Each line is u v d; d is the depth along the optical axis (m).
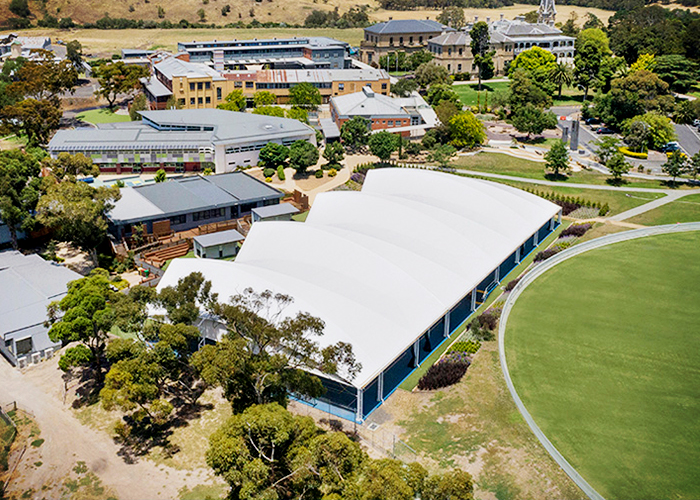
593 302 99.31
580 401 74.44
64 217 100.75
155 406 65.50
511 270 110.94
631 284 105.56
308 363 64.31
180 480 62.44
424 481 50.53
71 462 64.75
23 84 185.75
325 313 75.69
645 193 148.50
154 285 102.38
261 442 56.69
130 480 62.38
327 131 183.75
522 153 177.00
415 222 104.75
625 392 76.38
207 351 66.75
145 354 68.12
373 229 103.50
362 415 70.81
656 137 176.75
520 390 76.44
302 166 155.88
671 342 87.56
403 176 128.25
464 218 109.75
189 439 68.12
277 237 96.00
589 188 151.88
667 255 117.38
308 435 57.53
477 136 176.38
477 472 62.03
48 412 72.56
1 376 79.56
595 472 62.84
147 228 119.06
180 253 115.88
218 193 130.50
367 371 69.81
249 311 64.75
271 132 165.25
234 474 53.94
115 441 67.94
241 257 94.81
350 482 52.03
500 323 91.94
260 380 63.78
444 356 82.69
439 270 91.50
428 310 82.50
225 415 71.75
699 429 69.69
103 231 105.88
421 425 69.38
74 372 80.19
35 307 88.06
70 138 158.38
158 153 156.75
